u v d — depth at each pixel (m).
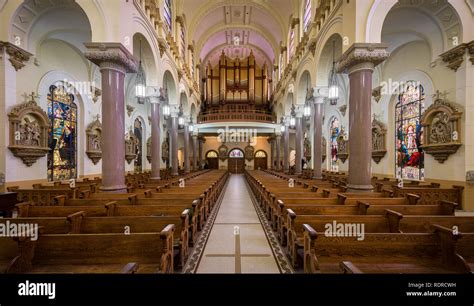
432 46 9.05
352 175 7.21
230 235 6.17
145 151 18.55
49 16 8.45
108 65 7.06
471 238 3.41
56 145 10.48
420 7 8.06
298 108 15.12
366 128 7.00
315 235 3.12
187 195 6.71
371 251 3.34
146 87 11.03
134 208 5.06
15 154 8.04
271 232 6.43
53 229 4.03
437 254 3.32
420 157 10.12
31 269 3.14
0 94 7.75
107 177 7.10
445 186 8.48
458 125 8.00
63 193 7.48
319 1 11.35
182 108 18.41
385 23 9.05
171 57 13.50
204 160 30.81
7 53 7.80
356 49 6.84
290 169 21.25
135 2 8.28
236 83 29.38
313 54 11.45
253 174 17.77
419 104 10.15
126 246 3.35
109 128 7.09
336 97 9.46
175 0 15.53
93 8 7.07
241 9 21.38
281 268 4.34
